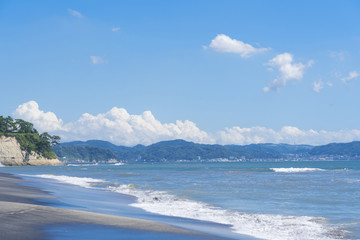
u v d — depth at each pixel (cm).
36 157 18025
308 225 1542
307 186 3722
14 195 2255
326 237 1319
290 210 2005
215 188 3472
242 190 3253
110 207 1975
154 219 1608
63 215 1392
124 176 6231
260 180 4869
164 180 4938
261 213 1892
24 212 1370
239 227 1488
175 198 2578
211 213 1861
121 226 1279
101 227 1231
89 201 2205
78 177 5719
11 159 16662
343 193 2952
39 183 3747
